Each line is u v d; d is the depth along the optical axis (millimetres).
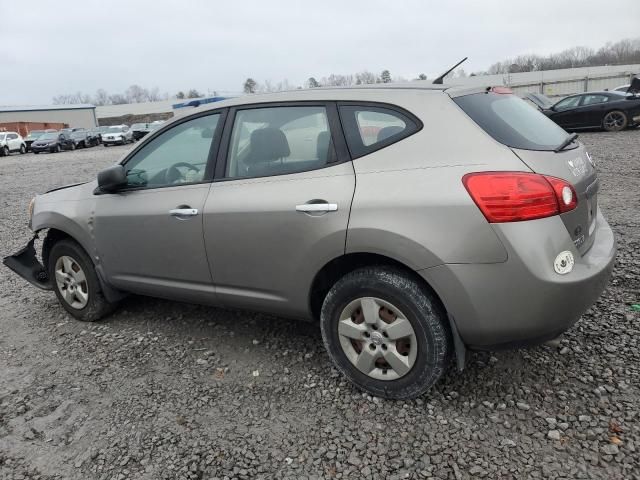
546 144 2818
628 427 2582
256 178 3189
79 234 4062
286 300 3158
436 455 2508
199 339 3871
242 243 3191
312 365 3395
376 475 2418
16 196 12898
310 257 2947
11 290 5289
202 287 3521
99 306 4219
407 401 2916
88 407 3090
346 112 2979
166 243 3557
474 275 2531
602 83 34188
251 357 3553
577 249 2688
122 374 3443
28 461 2660
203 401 3074
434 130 2725
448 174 2604
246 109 3336
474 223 2510
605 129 16297
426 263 2594
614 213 6383
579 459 2412
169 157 3621
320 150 3010
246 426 2826
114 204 3826
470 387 3004
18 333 4219
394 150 2789
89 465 2605
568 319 2578
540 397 2871
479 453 2498
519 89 35281
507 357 3275
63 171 19297
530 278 2471
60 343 3975
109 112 81500
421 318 2703
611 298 3975
